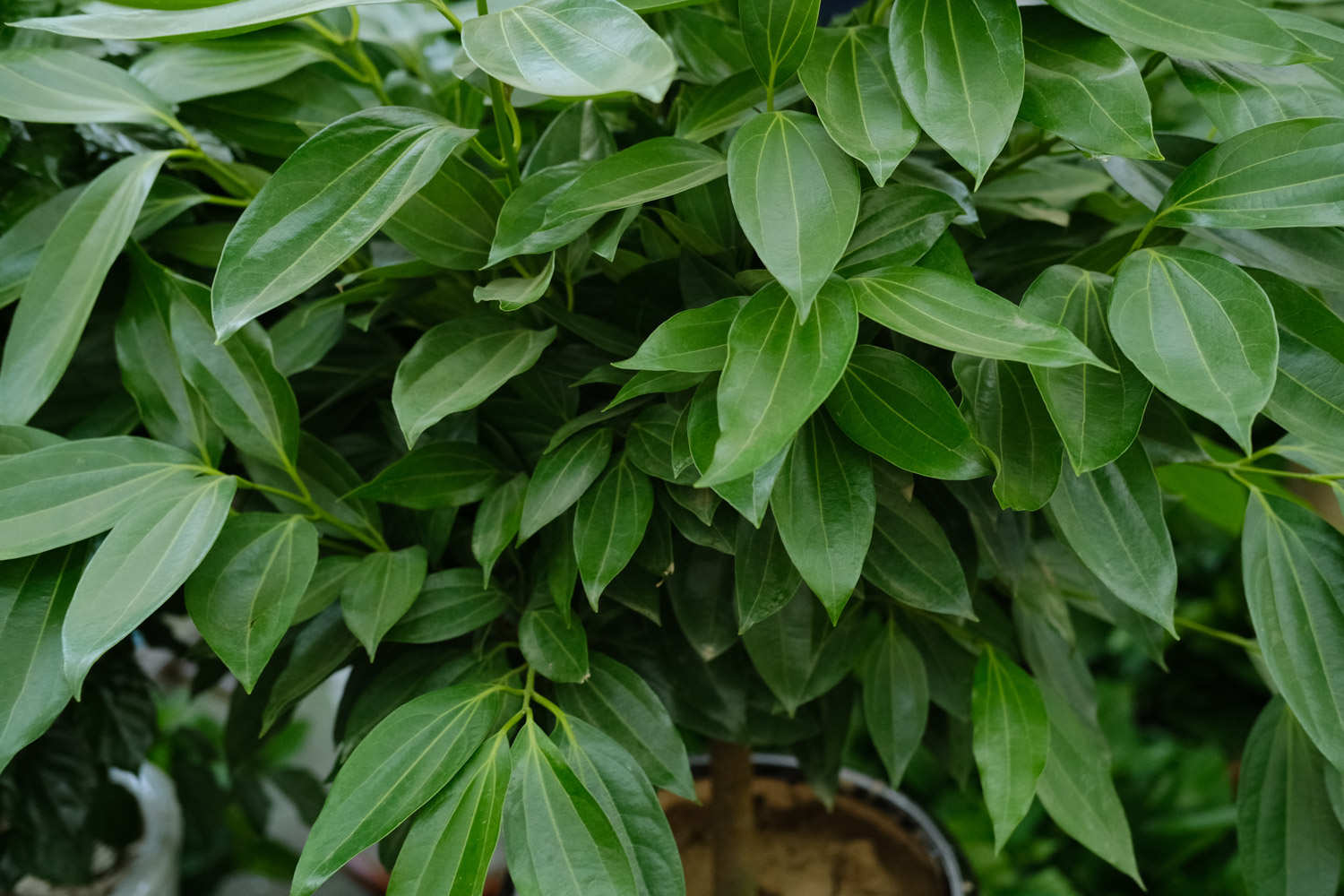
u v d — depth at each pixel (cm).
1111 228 105
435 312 102
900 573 91
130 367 96
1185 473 111
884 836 129
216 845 171
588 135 97
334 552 103
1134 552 88
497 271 96
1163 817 184
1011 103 83
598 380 91
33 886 142
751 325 81
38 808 119
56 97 96
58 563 90
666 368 82
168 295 95
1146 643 102
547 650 92
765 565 89
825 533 84
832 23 102
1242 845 97
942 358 93
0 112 94
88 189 96
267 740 145
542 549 97
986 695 96
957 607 91
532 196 89
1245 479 92
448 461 95
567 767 85
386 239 109
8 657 87
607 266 96
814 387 78
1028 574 104
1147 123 84
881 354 86
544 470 90
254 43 103
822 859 126
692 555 96
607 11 80
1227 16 85
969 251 104
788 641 96
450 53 121
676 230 92
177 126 99
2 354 108
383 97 107
